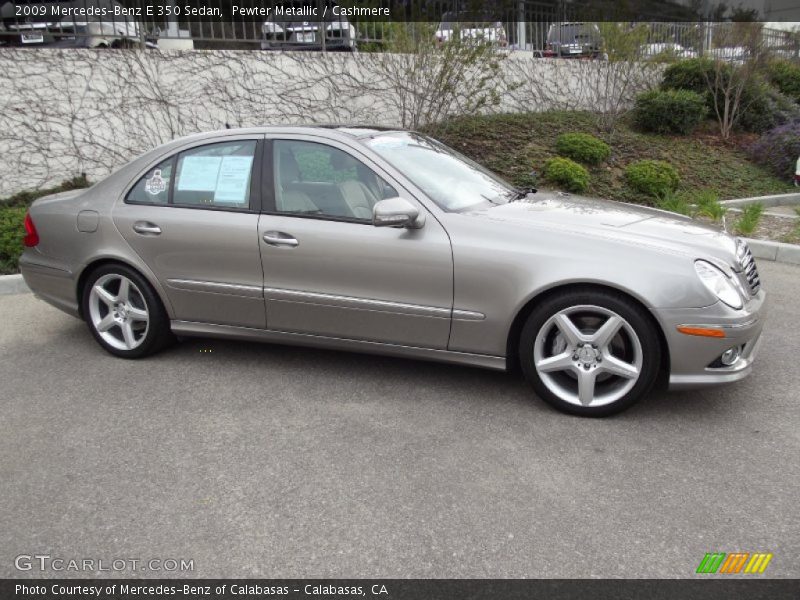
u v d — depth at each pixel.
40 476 3.19
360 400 3.94
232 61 10.09
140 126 9.62
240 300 4.25
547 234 3.62
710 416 3.64
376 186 3.96
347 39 10.95
